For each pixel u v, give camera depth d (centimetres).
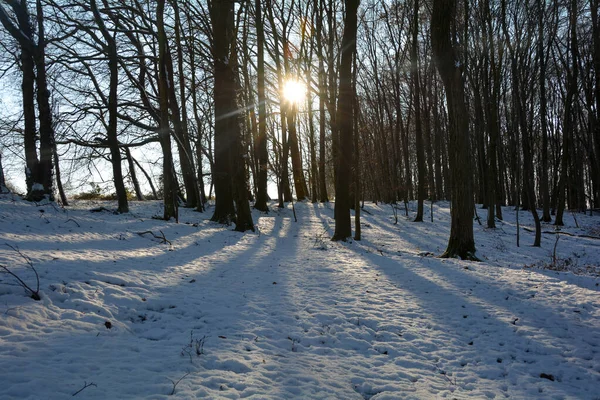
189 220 1883
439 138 3484
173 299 716
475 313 738
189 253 1178
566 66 2539
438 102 3575
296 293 831
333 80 2389
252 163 2761
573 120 3092
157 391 390
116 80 1795
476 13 2258
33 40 1599
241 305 729
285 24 2528
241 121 1830
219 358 491
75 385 381
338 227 1620
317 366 512
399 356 571
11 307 535
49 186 1617
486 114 2586
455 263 1133
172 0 2023
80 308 593
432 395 461
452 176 1266
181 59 2127
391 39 2908
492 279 954
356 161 1608
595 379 514
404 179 3706
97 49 2092
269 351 543
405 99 3538
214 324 627
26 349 444
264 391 420
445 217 2605
